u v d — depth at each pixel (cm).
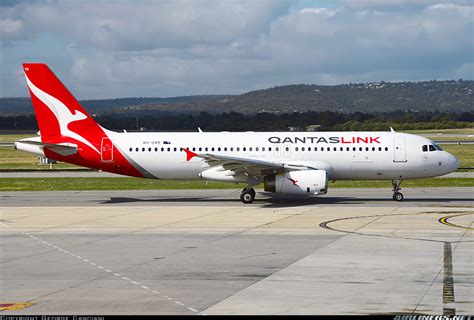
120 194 8838
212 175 7531
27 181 10956
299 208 6881
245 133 7906
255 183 7406
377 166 7588
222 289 3344
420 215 6181
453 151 18750
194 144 7794
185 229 5459
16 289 3381
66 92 7831
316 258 4125
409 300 3098
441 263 3931
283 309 2961
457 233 5066
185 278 3609
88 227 5631
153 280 3566
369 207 6912
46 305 3061
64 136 7850
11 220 6106
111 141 7800
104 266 3962
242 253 4334
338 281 3494
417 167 7594
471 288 3319
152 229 5478
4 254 4384
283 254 4278
